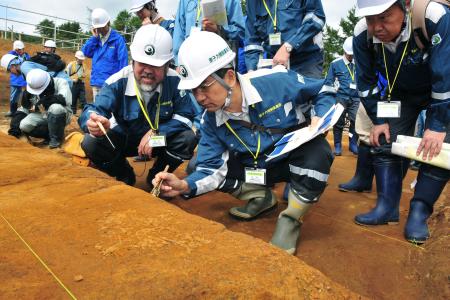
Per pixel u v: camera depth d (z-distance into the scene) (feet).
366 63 9.21
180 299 4.55
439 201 11.34
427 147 8.18
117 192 8.13
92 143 11.32
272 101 8.23
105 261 5.29
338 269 7.59
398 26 7.89
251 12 12.16
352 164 18.07
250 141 8.51
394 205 9.73
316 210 10.84
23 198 7.72
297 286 5.03
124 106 10.91
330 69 20.18
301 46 11.24
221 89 7.52
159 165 12.26
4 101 38.78
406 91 9.32
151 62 9.83
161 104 11.07
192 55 7.20
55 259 5.32
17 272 4.96
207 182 8.55
